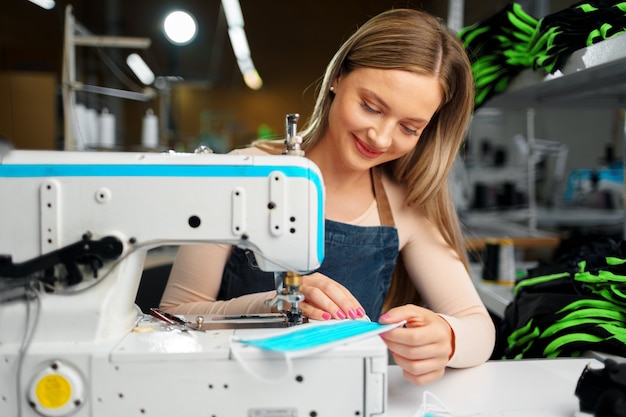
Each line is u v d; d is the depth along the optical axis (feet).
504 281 7.36
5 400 2.82
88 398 2.81
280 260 3.17
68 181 3.00
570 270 5.00
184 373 2.80
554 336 4.48
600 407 2.96
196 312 4.00
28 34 19.52
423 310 3.64
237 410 2.82
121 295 3.05
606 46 4.20
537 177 15.28
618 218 13.08
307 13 26.50
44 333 2.91
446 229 4.80
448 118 4.42
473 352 3.89
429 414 3.20
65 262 2.95
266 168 3.13
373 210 4.75
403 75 3.68
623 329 4.28
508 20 5.62
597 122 17.56
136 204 3.04
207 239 3.10
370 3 26.35
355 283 4.64
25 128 10.99
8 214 2.97
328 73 4.26
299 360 2.81
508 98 7.05
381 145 3.77
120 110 19.97
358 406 2.85
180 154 3.14
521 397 3.47
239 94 27.22
